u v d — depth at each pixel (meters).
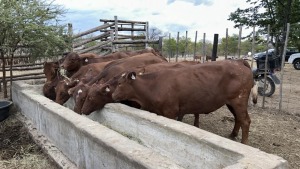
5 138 5.45
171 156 3.58
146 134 4.00
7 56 8.01
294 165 4.43
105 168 3.20
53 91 7.05
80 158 3.79
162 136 3.69
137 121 4.16
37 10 7.04
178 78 4.93
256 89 5.99
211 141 3.02
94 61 7.66
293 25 21.38
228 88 5.02
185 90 4.89
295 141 5.44
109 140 3.17
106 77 5.87
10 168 4.25
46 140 4.88
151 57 6.50
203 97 4.98
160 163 2.58
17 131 5.80
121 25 13.50
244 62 5.29
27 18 6.78
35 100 5.43
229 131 6.12
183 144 3.37
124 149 2.91
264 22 23.47
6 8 6.63
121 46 13.77
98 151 3.29
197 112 5.19
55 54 7.72
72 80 6.55
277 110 7.68
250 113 7.33
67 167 3.99
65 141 4.21
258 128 6.16
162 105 4.91
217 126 6.44
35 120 5.54
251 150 2.76
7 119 6.47
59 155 4.32
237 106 5.11
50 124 4.73
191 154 3.27
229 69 5.05
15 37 6.97
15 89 7.09
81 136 3.67
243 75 5.07
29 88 6.84
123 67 5.96
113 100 5.15
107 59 7.82
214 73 5.02
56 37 7.19
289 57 21.28
